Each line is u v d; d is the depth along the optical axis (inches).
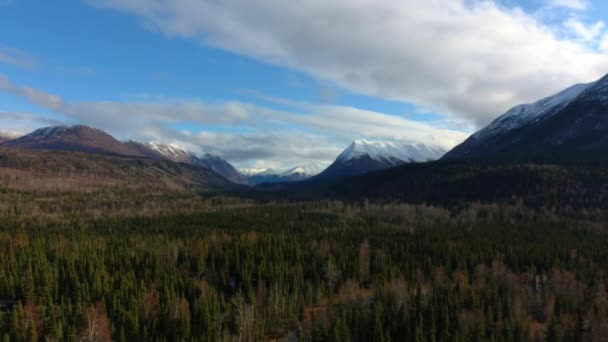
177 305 3592.5
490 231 6407.5
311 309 3927.2
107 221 7642.7
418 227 6973.4
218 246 5408.5
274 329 3585.1
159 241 5634.8
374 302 3902.6
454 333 3176.7
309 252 5128.0
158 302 3789.4
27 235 5565.9
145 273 4384.8
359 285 4559.5
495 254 5078.7
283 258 4926.2
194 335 3324.3
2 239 5255.9
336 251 5231.3
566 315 3491.6
